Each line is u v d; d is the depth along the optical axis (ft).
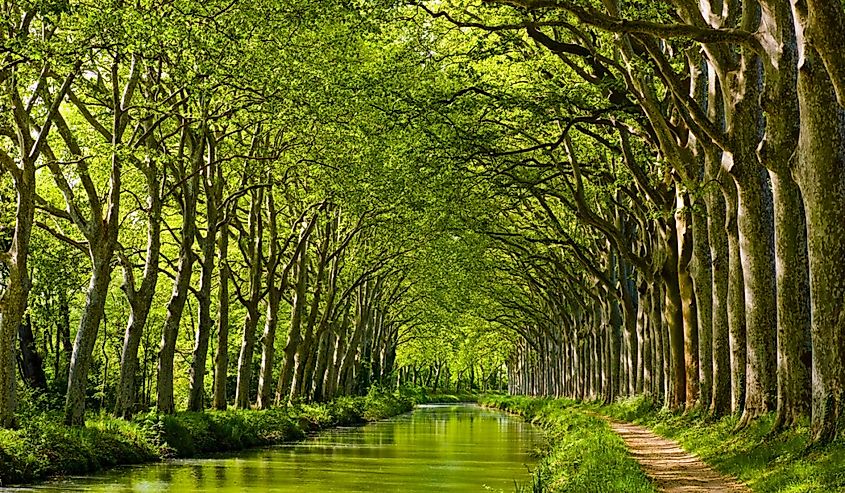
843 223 51.98
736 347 78.74
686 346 104.78
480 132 96.37
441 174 99.96
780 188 61.62
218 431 107.55
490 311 292.61
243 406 136.67
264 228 155.53
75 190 114.11
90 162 83.97
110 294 185.47
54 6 60.44
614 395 170.30
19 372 152.66
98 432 84.69
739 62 73.67
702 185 75.51
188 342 213.25
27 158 73.92
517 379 451.53
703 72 87.51
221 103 93.86
